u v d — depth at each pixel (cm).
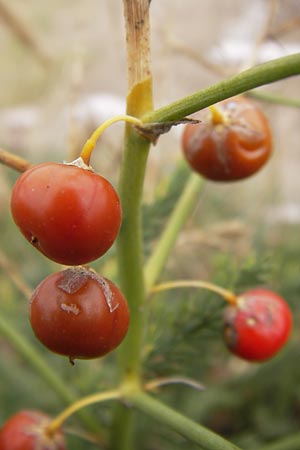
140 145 7
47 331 7
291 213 17
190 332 9
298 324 12
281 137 19
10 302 13
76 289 7
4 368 13
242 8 22
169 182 10
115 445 9
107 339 7
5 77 27
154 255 9
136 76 7
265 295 9
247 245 15
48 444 8
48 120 20
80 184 6
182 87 22
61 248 6
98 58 23
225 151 8
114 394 9
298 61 6
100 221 6
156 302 11
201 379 13
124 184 7
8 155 7
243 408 14
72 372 12
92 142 6
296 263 13
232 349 9
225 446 7
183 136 8
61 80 18
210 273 15
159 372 10
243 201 19
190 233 13
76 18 23
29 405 13
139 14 7
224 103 8
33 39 17
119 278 8
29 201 6
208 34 22
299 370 13
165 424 8
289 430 13
